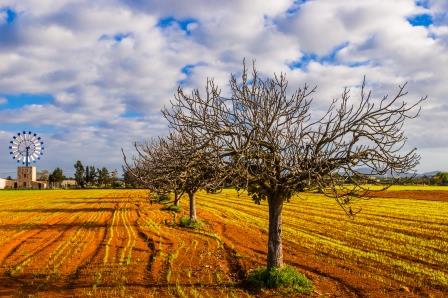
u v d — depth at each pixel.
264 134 13.51
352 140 12.94
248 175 13.32
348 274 17.08
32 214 44.66
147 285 15.27
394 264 18.91
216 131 13.27
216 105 13.62
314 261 19.62
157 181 14.27
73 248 22.75
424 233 28.75
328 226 32.75
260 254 21.45
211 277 16.36
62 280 16.08
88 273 17.09
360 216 40.47
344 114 13.03
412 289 15.02
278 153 13.73
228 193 91.81
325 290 14.68
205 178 13.87
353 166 13.26
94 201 68.38
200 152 13.42
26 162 139.88
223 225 33.75
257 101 13.59
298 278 14.64
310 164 13.33
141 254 20.97
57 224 34.66
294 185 14.01
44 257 20.34
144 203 61.59
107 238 26.34
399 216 40.09
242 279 16.11
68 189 137.62
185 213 44.22
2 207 55.69
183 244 23.80
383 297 14.01
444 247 23.30
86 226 33.00
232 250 22.09
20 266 18.34
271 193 14.91
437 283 15.83
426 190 89.94
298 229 31.02
